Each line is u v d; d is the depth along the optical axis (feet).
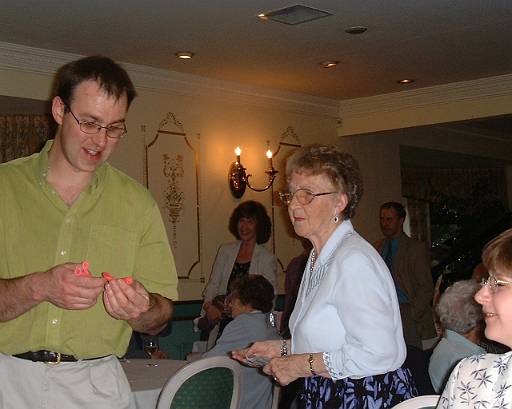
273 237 22.31
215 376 10.18
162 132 19.44
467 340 8.76
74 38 15.94
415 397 6.43
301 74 20.16
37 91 16.88
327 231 7.23
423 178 36.99
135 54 17.48
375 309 6.52
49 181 5.90
